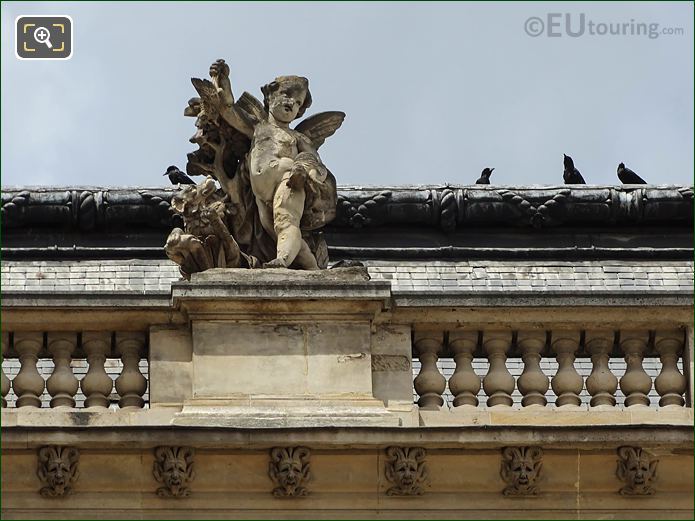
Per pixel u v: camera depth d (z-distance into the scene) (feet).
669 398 177.78
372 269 203.72
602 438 171.63
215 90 184.34
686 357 178.19
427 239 206.28
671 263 206.80
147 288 201.67
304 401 174.81
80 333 177.68
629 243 207.72
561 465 172.65
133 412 174.40
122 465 170.91
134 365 177.27
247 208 183.73
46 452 170.09
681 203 207.41
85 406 176.55
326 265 183.73
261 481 171.53
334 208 183.93
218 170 185.16
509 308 177.58
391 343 177.37
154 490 171.01
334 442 170.60
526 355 178.60
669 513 173.06
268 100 185.57
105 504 170.81
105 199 203.82
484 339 178.81
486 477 172.55
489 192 206.80
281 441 170.40
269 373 175.63
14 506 170.40
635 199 207.21
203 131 185.37
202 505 171.22
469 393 177.37
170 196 204.23
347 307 176.65
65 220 203.62
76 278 201.77
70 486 170.71
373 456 171.63
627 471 172.24
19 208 203.00
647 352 179.52
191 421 172.86
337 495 171.83
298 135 184.96
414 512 172.04
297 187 182.09
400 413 174.50
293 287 176.35
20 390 176.24
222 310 176.24
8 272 201.46
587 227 208.13
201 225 180.14
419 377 177.37
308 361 175.83
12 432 169.58
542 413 175.32
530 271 205.05
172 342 176.65
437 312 177.58
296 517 171.42
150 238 204.95
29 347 177.17
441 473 172.45
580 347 179.22
